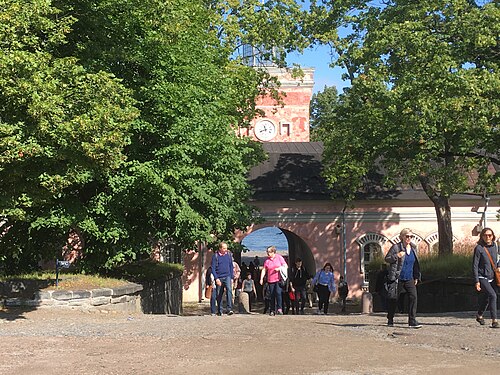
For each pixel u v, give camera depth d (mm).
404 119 21953
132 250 20188
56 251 21188
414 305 13367
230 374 8211
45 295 16438
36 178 14172
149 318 15992
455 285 22375
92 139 13672
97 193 19172
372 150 26719
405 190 35656
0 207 13992
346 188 33750
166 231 20766
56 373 8312
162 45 18703
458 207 35969
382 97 23453
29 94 12742
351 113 28812
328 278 24141
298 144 40656
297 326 13492
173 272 27688
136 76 19219
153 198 18953
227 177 23047
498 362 9070
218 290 18547
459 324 14117
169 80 19234
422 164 25344
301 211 35406
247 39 31031
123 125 14375
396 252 13445
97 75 14281
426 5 21859
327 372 8312
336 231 35312
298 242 40812
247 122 32094
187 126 18891
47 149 13656
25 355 9656
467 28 20844
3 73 12484
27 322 14445
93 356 9562
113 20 18250
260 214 35188
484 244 13414
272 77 33562
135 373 8297
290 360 9164
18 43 12953
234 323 14227
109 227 18766
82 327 13391
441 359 9289
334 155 30359
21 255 21250
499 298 18969
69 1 17391
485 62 21172
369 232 35500
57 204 18516
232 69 27688
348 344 10688
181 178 19453
